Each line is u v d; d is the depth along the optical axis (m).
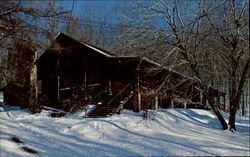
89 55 14.56
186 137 7.15
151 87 12.52
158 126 9.22
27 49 11.37
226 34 9.51
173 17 10.08
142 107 12.26
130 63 13.25
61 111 11.59
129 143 6.37
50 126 8.15
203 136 7.79
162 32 10.07
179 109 13.41
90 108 12.02
